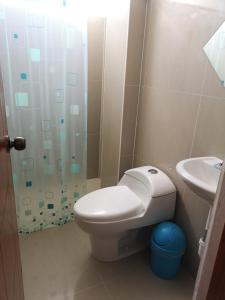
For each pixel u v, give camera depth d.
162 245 1.49
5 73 1.54
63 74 1.73
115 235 1.53
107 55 1.98
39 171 1.84
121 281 1.54
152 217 1.58
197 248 1.53
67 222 2.08
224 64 1.19
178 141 1.56
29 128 1.72
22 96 1.64
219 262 0.55
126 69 1.75
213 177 1.24
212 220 0.58
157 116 1.73
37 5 1.51
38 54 1.61
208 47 1.26
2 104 0.86
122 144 1.97
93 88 2.10
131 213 1.49
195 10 1.31
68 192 2.04
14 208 1.00
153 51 1.68
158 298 1.43
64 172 1.95
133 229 1.61
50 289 1.46
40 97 1.70
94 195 1.62
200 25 1.30
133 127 1.97
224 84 1.21
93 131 2.24
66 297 1.41
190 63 1.40
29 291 1.43
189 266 1.62
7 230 0.76
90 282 1.52
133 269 1.63
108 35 1.92
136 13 1.64
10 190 0.91
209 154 1.35
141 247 1.79
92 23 1.91
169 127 1.63
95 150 2.32
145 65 1.78
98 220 1.41
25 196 1.84
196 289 0.67
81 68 1.79
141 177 1.70
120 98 1.88
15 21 1.49
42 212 1.95
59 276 1.55
